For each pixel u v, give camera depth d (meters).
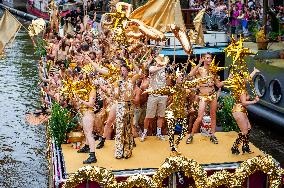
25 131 26.55
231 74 16.67
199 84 15.77
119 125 15.69
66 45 31.55
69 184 14.02
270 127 27.30
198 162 15.59
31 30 35.88
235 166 15.43
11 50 50.69
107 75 16.27
